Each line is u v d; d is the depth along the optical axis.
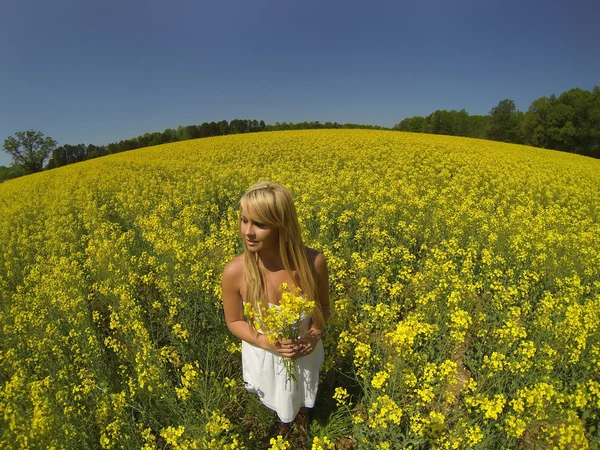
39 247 7.96
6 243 8.37
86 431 3.01
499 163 15.81
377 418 2.62
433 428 2.51
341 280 5.01
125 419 2.95
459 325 3.29
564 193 10.76
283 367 2.71
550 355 3.18
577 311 3.41
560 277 5.18
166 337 4.38
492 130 72.75
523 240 6.13
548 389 2.54
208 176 13.73
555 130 60.72
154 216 7.81
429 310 4.06
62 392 2.88
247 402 3.28
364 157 16.61
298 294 2.57
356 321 3.87
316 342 2.65
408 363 3.37
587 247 5.99
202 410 2.91
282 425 3.05
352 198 8.66
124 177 15.63
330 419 3.05
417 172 13.22
